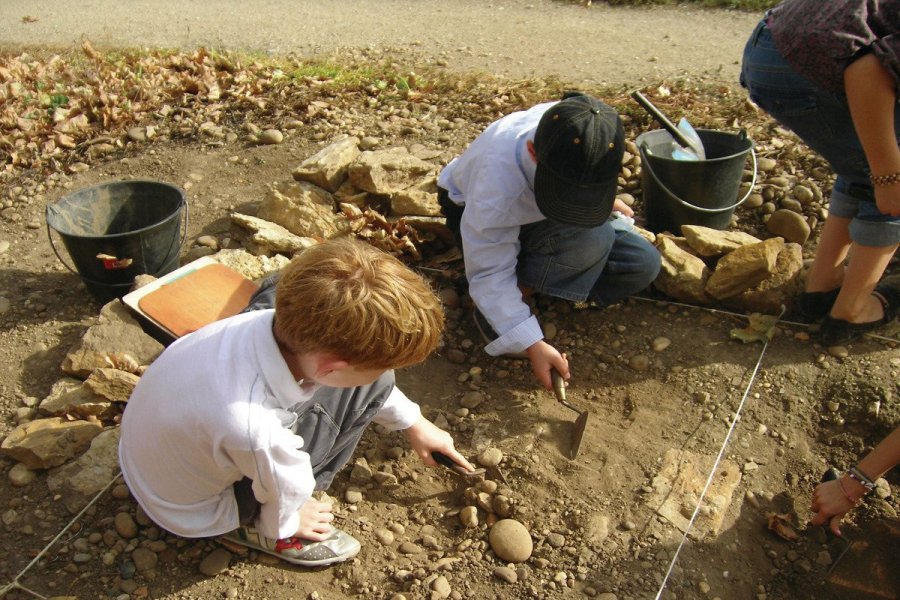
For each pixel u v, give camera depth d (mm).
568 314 3041
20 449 2377
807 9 2172
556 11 6539
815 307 2865
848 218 2721
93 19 6875
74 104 4453
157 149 4137
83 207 3113
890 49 2039
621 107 4258
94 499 2295
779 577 2295
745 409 2670
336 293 1562
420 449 2361
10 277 3295
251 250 3277
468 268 2658
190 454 1794
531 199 2492
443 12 6656
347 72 4949
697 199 3156
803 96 2348
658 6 6453
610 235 2754
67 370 2656
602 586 2176
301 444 1794
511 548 2236
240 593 2119
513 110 4371
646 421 2646
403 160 3615
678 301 3043
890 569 2287
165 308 2734
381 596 2143
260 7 7020
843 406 2666
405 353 1635
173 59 5082
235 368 1710
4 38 6473
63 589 2105
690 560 2258
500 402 2729
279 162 3980
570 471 2479
